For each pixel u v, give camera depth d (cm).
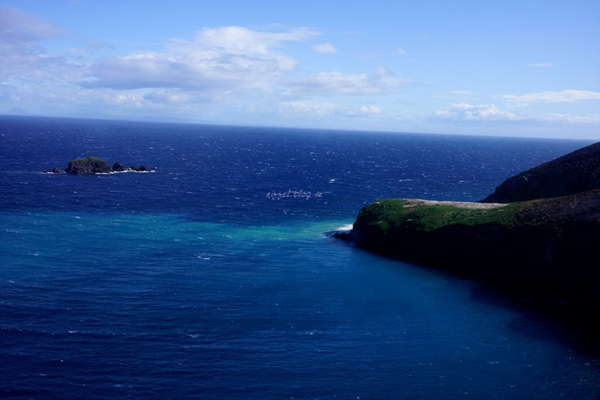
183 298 5981
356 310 5888
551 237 6769
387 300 6284
